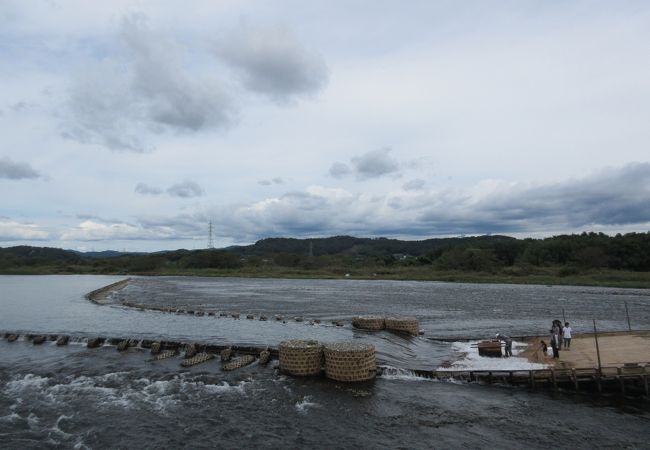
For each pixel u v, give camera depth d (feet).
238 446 56.03
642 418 65.41
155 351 102.27
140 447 55.88
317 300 240.73
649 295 276.82
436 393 75.46
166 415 65.92
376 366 86.69
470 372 81.41
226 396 73.72
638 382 75.00
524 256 577.02
